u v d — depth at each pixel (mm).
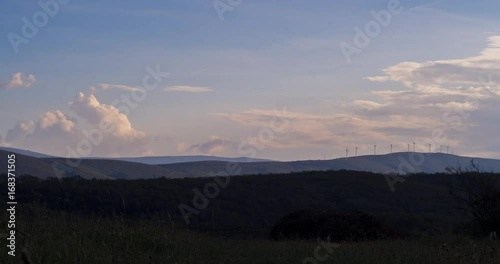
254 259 13336
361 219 22891
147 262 11086
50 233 12102
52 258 10000
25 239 11008
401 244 16875
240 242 17969
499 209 20812
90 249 11047
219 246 15352
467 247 14734
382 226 22875
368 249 14367
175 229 15922
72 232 12555
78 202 29609
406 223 30250
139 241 12938
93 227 13633
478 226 21062
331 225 22438
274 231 23641
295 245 16219
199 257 12656
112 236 12836
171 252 12414
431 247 15320
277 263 12656
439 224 27672
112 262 10750
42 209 14992
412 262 12141
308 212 23672
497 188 21188
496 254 13164
